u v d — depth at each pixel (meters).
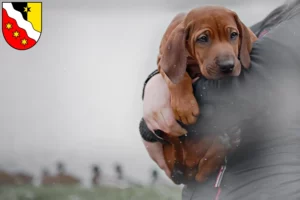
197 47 3.90
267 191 3.69
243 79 3.74
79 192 10.29
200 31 3.88
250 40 3.91
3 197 10.01
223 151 3.88
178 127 3.96
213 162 3.93
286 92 3.71
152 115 4.05
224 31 3.87
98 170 12.92
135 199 9.55
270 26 4.23
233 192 3.82
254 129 3.78
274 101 3.72
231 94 3.72
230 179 3.86
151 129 4.14
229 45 3.84
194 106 3.82
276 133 3.76
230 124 3.79
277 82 3.71
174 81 3.87
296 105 3.72
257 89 3.71
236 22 3.96
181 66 3.89
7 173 13.07
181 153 4.12
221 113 3.78
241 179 3.81
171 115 3.97
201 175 3.98
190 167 4.07
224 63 3.72
